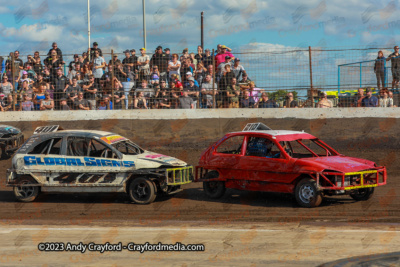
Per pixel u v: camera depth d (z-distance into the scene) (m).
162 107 17.75
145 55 18.03
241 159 10.44
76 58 18.64
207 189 10.95
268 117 17.05
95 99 18.12
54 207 10.31
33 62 18.78
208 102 17.55
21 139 16.36
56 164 10.70
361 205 9.70
